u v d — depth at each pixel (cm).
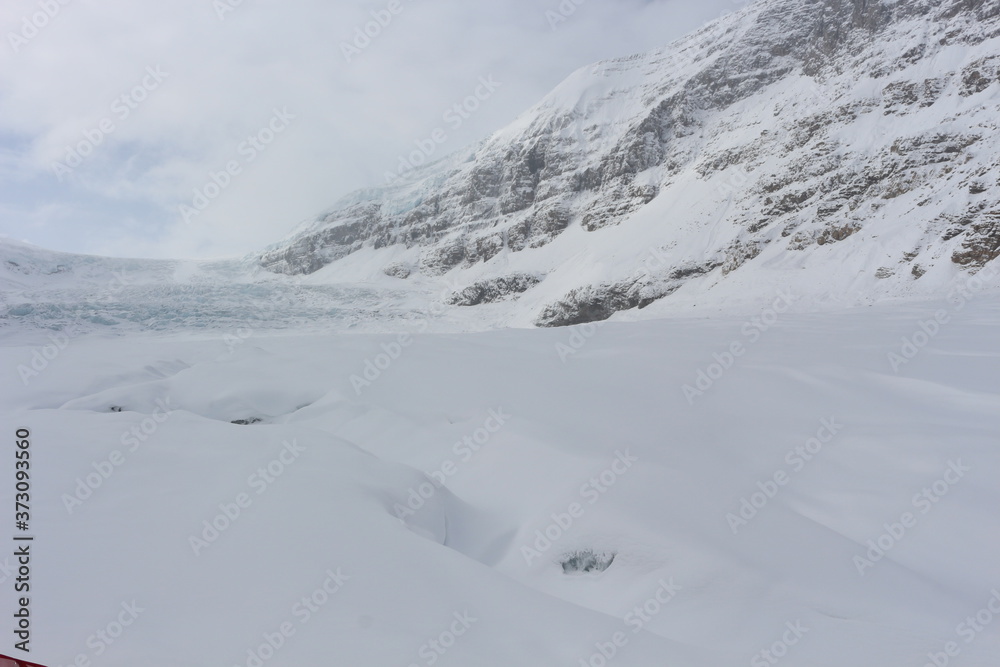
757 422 884
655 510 545
